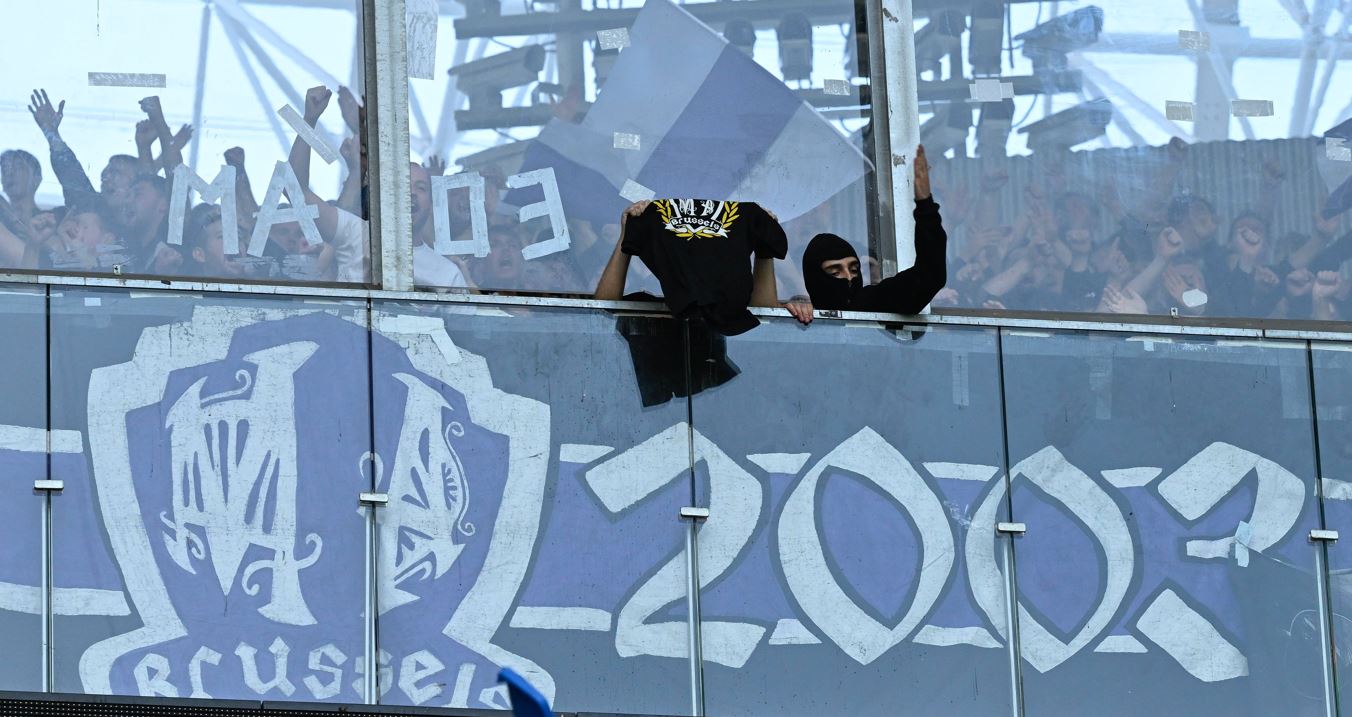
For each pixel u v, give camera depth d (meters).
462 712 30.17
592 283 33.56
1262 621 32.84
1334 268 35.59
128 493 30.05
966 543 32.31
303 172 32.97
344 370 31.08
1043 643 32.16
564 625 30.84
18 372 30.11
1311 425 33.75
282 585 30.17
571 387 31.69
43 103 32.38
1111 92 35.56
